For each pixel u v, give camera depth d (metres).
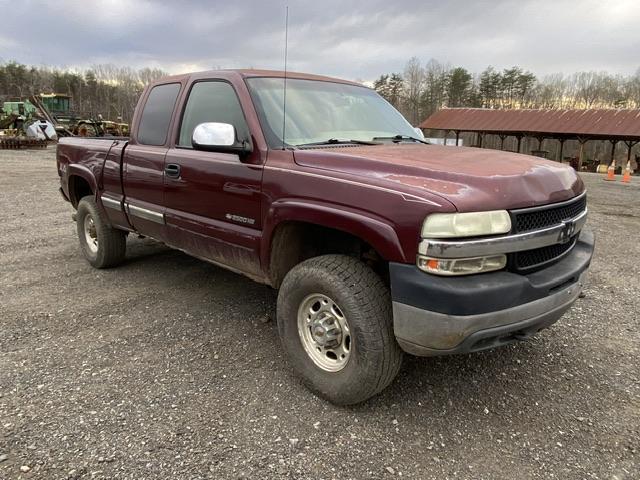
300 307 3.06
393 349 2.71
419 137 4.23
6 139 27.50
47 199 10.68
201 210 3.78
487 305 2.40
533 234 2.59
